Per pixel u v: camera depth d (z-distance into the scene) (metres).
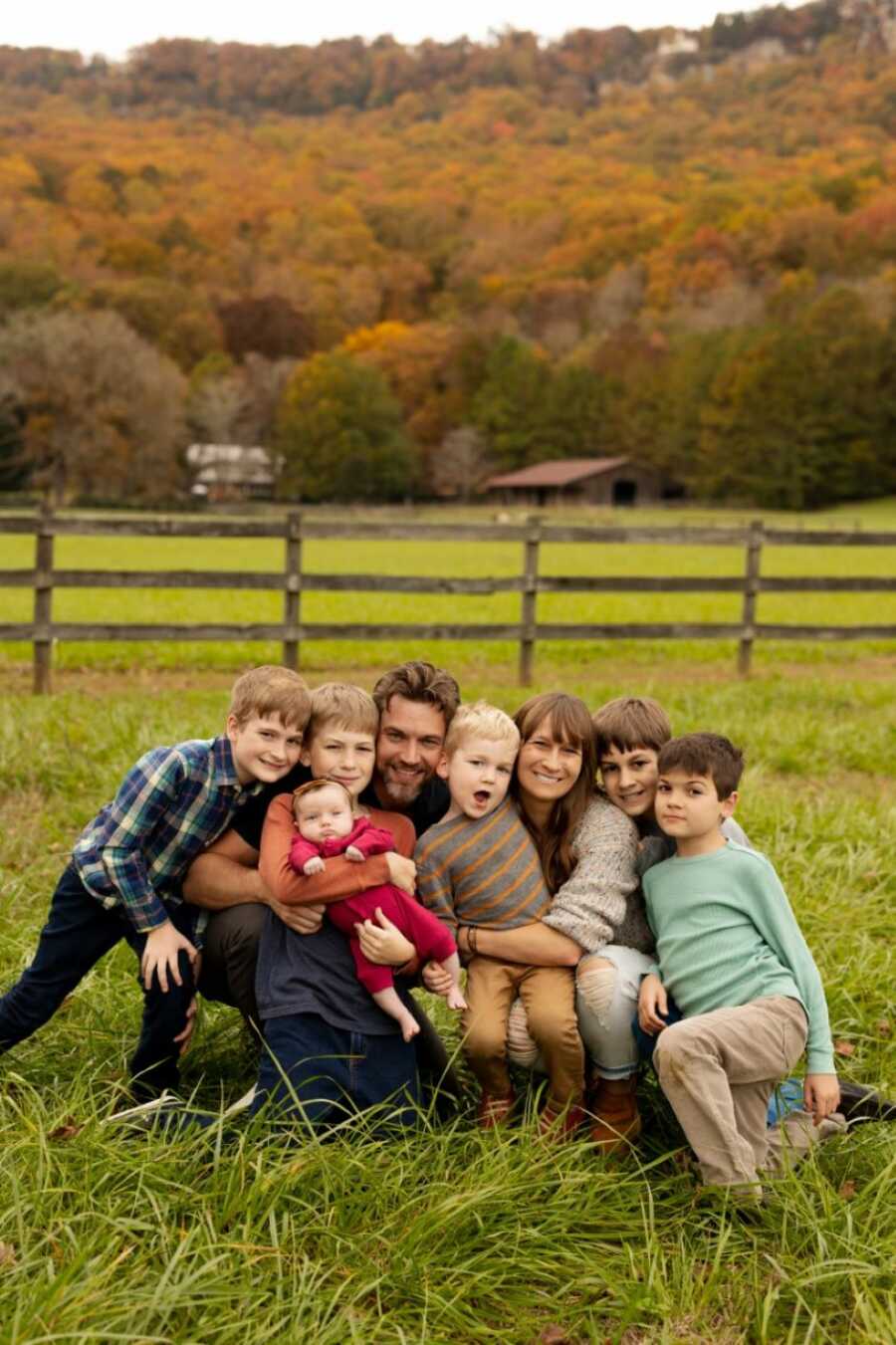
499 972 3.51
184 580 10.66
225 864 3.59
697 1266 3.10
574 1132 3.48
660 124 192.25
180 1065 3.85
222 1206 3.04
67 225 135.38
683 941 3.41
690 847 3.50
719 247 128.38
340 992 3.38
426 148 196.00
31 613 18.30
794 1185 3.21
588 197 158.25
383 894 3.37
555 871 3.61
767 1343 2.83
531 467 104.12
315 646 14.30
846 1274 2.96
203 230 147.38
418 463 103.81
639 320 116.94
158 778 3.45
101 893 3.50
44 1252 2.88
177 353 111.12
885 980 4.66
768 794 7.18
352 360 102.69
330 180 174.50
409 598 21.34
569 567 31.69
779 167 169.25
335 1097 3.33
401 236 155.50
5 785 6.89
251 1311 2.72
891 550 40.19
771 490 86.38
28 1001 3.64
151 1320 2.69
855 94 193.00
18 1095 3.63
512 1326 2.88
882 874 5.84
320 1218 3.00
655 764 3.62
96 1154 3.18
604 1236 3.11
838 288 93.31
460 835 3.54
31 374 79.44
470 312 131.12
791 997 3.31
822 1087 3.32
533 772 3.56
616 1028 3.42
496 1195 3.08
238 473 100.12
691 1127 3.21
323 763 3.49
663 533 11.85
